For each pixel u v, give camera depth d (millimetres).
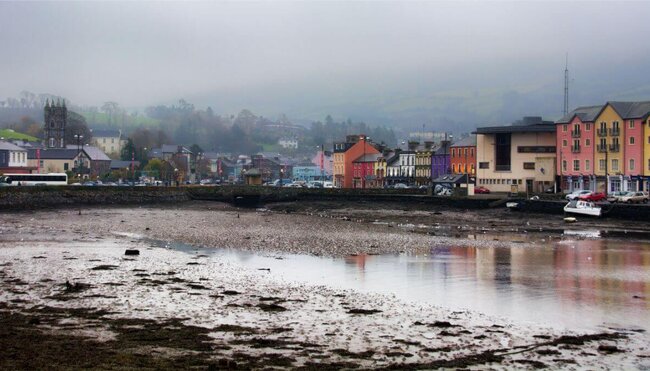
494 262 53188
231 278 44281
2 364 23656
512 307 36375
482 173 151750
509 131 145250
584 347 28469
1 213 106625
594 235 76812
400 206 131875
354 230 81562
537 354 27328
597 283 43781
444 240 69875
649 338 30031
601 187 128875
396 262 52938
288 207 137625
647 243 67625
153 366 24094
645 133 120125
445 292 40500
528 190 137875
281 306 35531
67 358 24719
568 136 136250
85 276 43844
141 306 34906
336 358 26188
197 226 85500
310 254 57594
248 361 25406
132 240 67688
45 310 33469
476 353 27297
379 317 33438
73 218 98125
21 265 48344
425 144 192000
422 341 29031
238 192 152000
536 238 72812
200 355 25906
